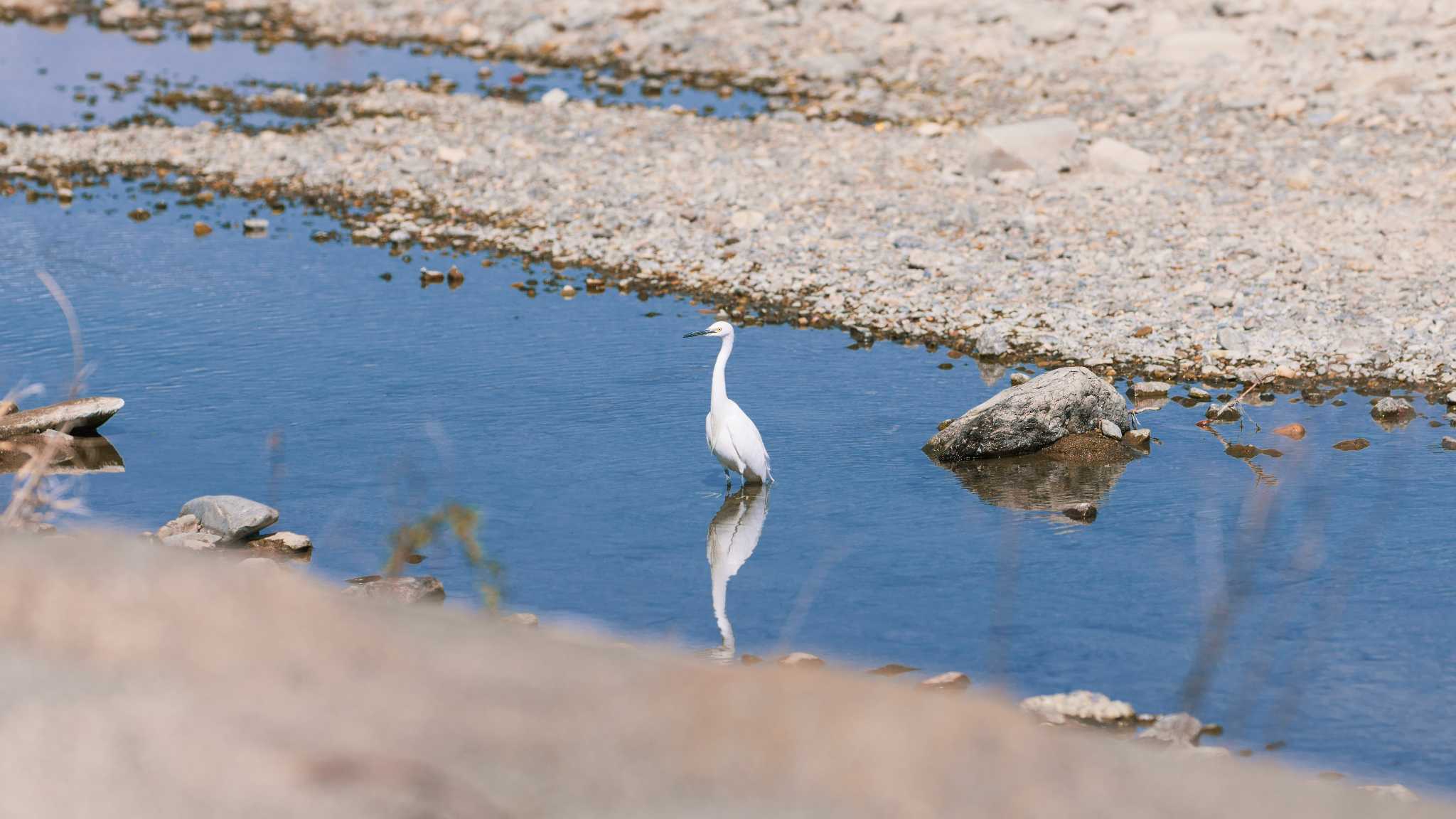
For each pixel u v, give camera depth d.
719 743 5.11
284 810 4.54
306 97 37.59
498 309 22.56
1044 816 4.79
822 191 27.78
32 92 38.31
